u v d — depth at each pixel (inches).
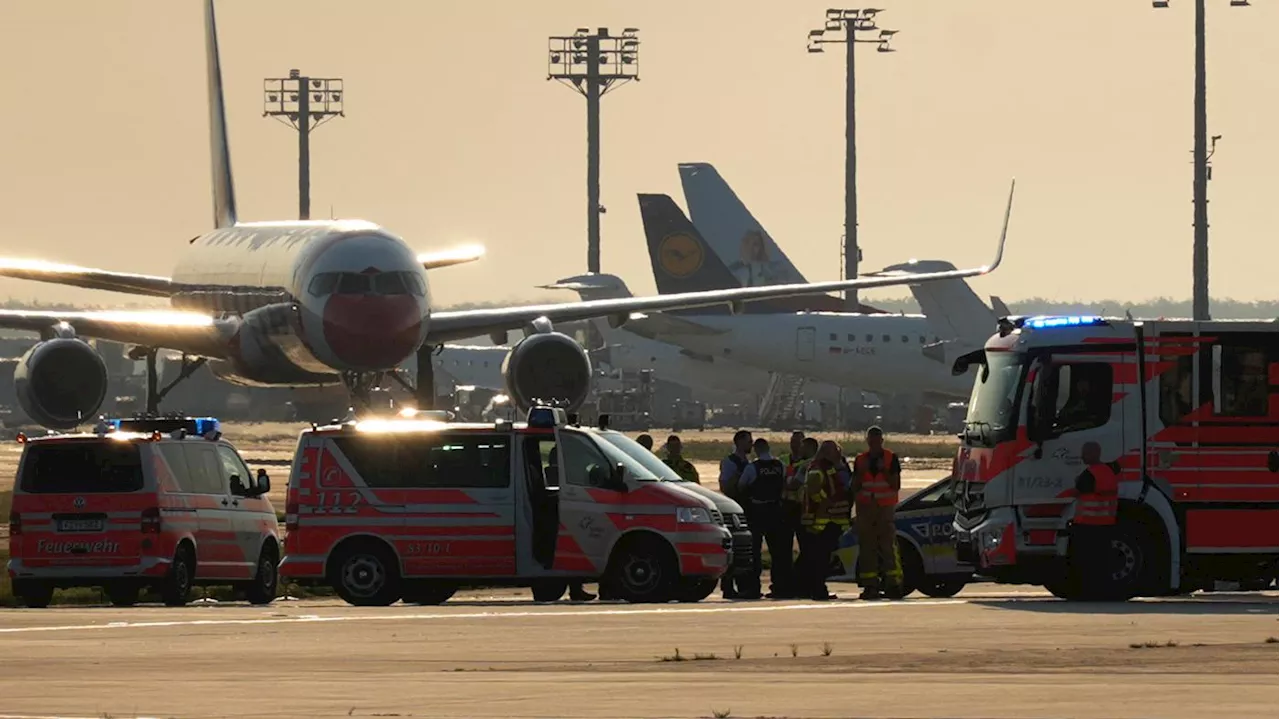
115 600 4549.7
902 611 3646.7
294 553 4217.5
